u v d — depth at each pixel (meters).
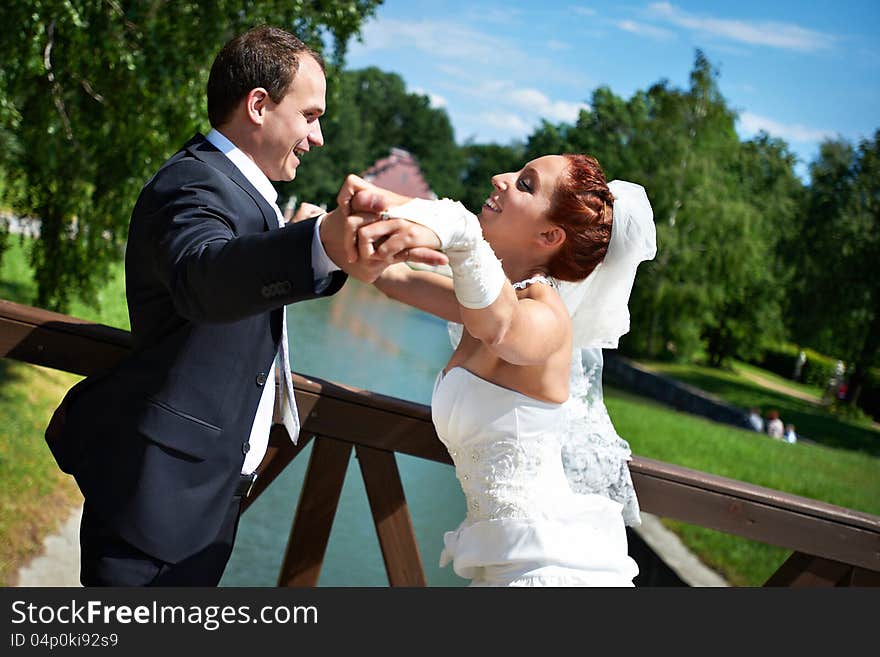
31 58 8.21
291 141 1.97
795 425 29.45
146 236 1.80
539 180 2.04
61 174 10.23
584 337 2.22
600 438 2.27
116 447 1.87
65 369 2.39
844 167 31.95
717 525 2.48
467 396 2.01
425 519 10.77
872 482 18.45
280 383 2.25
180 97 9.22
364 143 81.69
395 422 2.45
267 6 9.51
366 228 1.43
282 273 1.49
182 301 1.59
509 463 1.99
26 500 7.64
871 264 31.11
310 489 2.46
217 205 1.78
